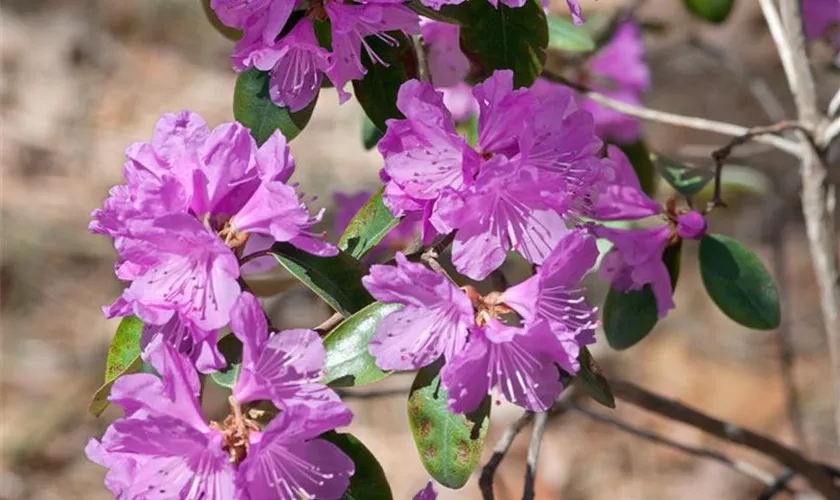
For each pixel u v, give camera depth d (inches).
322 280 32.9
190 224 31.2
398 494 68.4
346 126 98.0
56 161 97.4
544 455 71.0
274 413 31.6
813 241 41.6
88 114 103.2
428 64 36.1
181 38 112.5
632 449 72.1
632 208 36.7
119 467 31.6
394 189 32.2
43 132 100.4
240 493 30.6
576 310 32.0
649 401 42.1
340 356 32.5
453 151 32.1
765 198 80.4
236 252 32.0
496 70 32.5
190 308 31.5
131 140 100.3
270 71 34.0
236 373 32.3
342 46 33.2
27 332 80.7
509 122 32.1
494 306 31.7
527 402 31.6
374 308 32.6
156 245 31.5
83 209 91.4
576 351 31.2
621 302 37.4
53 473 71.5
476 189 31.4
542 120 32.1
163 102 104.7
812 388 75.4
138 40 112.3
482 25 34.1
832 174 79.0
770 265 80.0
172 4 114.3
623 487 69.9
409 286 31.3
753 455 71.4
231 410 31.5
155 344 31.9
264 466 31.1
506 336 31.0
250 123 34.2
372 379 32.3
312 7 32.9
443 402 32.5
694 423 42.4
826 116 42.0
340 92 33.4
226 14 32.8
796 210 82.3
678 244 37.2
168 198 31.6
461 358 31.2
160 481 31.1
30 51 110.3
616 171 36.5
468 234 31.9
